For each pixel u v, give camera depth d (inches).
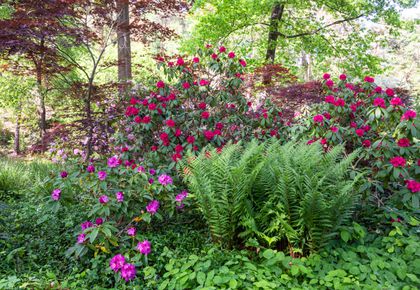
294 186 113.4
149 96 182.5
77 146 215.8
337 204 109.7
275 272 105.7
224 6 356.2
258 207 125.6
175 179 155.3
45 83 266.2
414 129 123.0
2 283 97.6
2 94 366.6
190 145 158.4
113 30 237.8
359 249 111.6
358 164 155.7
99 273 112.1
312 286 102.1
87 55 391.9
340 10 372.2
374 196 136.3
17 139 418.6
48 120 334.3
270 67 272.5
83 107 230.8
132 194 128.0
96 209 116.4
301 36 391.5
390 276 101.5
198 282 95.3
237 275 98.2
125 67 274.7
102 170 135.9
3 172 205.0
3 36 189.3
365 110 164.1
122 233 128.2
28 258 119.0
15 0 209.0
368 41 389.4
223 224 117.8
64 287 100.9
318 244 113.7
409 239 114.0
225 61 191.5
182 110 181.2
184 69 186.2
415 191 118.8
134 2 229.1
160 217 124.6
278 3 352.5
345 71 390.6
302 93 244.7
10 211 157.4
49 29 198.2
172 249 125.3
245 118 191.0
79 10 221.3
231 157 135.8
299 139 168.9
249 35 404.8
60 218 146.6
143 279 109.9
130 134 176.4
